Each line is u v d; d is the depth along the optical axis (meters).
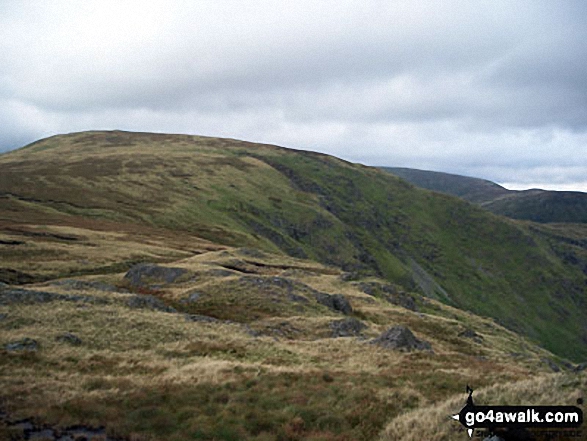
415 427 15.46
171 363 24.75
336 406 18.45
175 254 85.00
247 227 155.50
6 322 28.36
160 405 17.75
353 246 199.12
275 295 52.16
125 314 34.00
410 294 106.81
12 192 117.62
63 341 26.28
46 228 84.44
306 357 29.61
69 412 16.48
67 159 194.62
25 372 20.53
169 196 152.88
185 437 15.17
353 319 47.03
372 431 16.33
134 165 189.25
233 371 22.91
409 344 36.66
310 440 15.30
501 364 36.62
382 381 22.95
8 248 67.50
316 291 58.94
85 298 36.97
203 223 135.75
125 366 23.33
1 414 15.95
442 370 27.58
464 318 102.12
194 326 34.41
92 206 120.75
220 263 73.19
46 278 59.16
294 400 18.88
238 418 16.72
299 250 165.12
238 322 42.78
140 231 104.31
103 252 75.31
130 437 14.90
